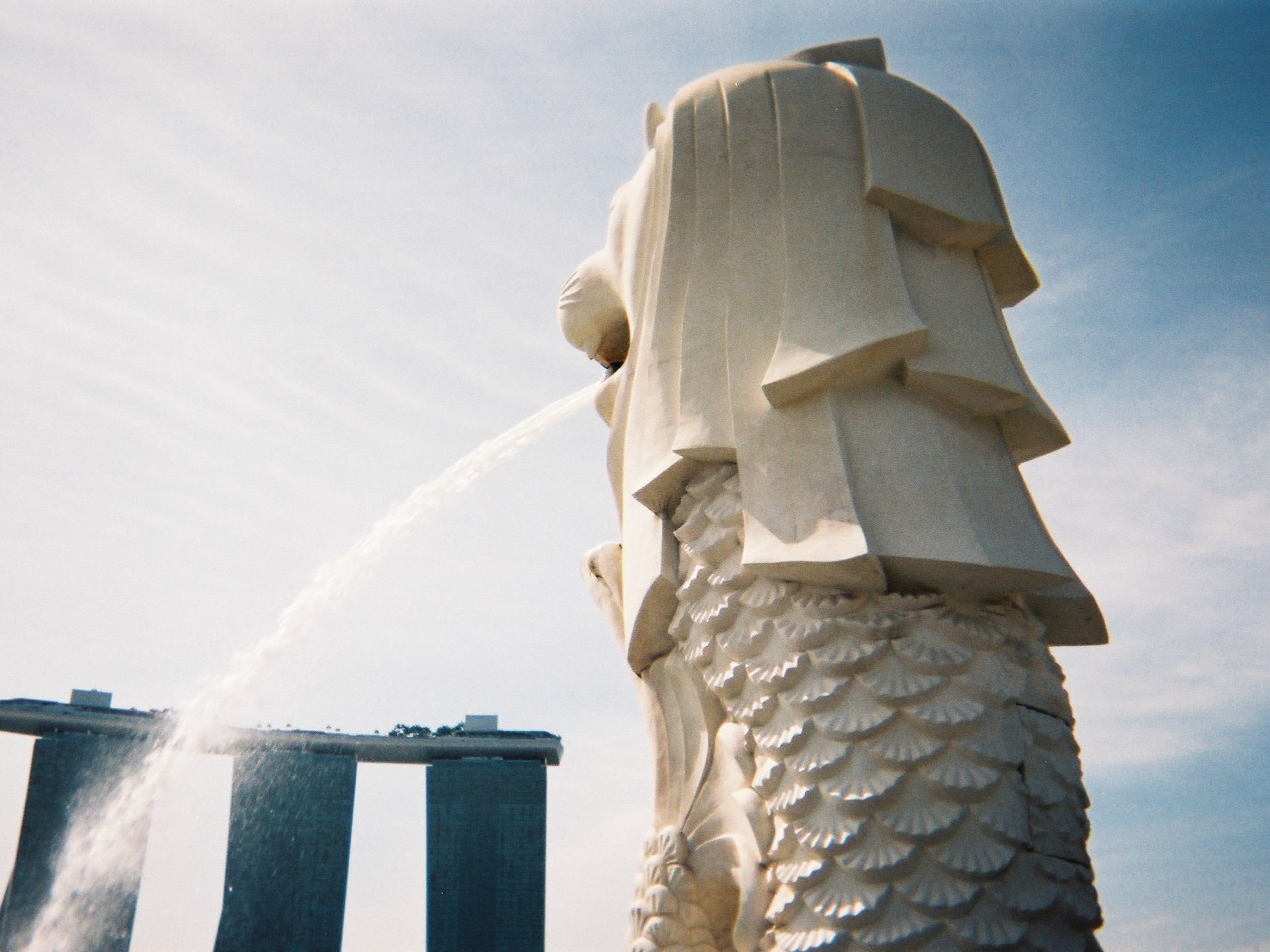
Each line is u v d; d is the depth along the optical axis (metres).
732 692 8.70
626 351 11.93
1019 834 7.64
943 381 8.98
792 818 8.05
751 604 8.66
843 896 7.65
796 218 9.62
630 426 10.14
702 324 9.71
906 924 7.43
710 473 9.36
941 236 9.84
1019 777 7.87
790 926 7.93
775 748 8.25
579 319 11.68
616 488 10.79
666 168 10.41
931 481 8.66
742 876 8.53
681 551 9.48
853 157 9.83
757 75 10.35
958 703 7.94
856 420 8.89
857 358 8.85
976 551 8.35
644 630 9.79
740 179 9.93
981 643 8.27
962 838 7.59
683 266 10.00
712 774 9.26
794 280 9.38
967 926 7.39
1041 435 9.71
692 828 9.23
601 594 10.98
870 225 9.54
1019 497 9.09
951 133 10.25
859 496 8.56
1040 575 8.55
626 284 10.90
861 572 8.25
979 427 9.30
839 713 8.05
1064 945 7.63
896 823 7.61
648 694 10.06
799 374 8.86
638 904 9.23
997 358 9.32
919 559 8.27
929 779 7.70
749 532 8.78
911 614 8.29
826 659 8.15
